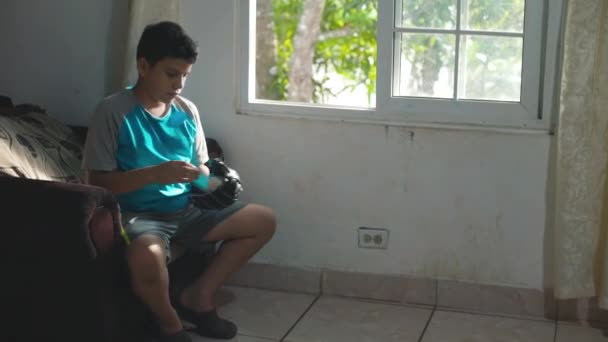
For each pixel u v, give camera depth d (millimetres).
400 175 3229
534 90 3045
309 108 3273
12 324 2617
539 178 3096
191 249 3035
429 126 3156
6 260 2555
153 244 2637
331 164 3289
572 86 2871
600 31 2834
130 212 2789
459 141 3145
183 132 2850
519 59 3062
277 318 3133
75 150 3170
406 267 3297
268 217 2988
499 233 3178
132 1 3260
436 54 3127
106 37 3430
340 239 3342
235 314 3164
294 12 6102
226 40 3305
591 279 2990
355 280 3346
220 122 3377
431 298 3281
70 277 2514
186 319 2977
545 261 3145
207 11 3303
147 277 2619
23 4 3500
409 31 3129
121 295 2641
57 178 2969
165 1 3260
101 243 2523
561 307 3145
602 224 2982
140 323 2801
